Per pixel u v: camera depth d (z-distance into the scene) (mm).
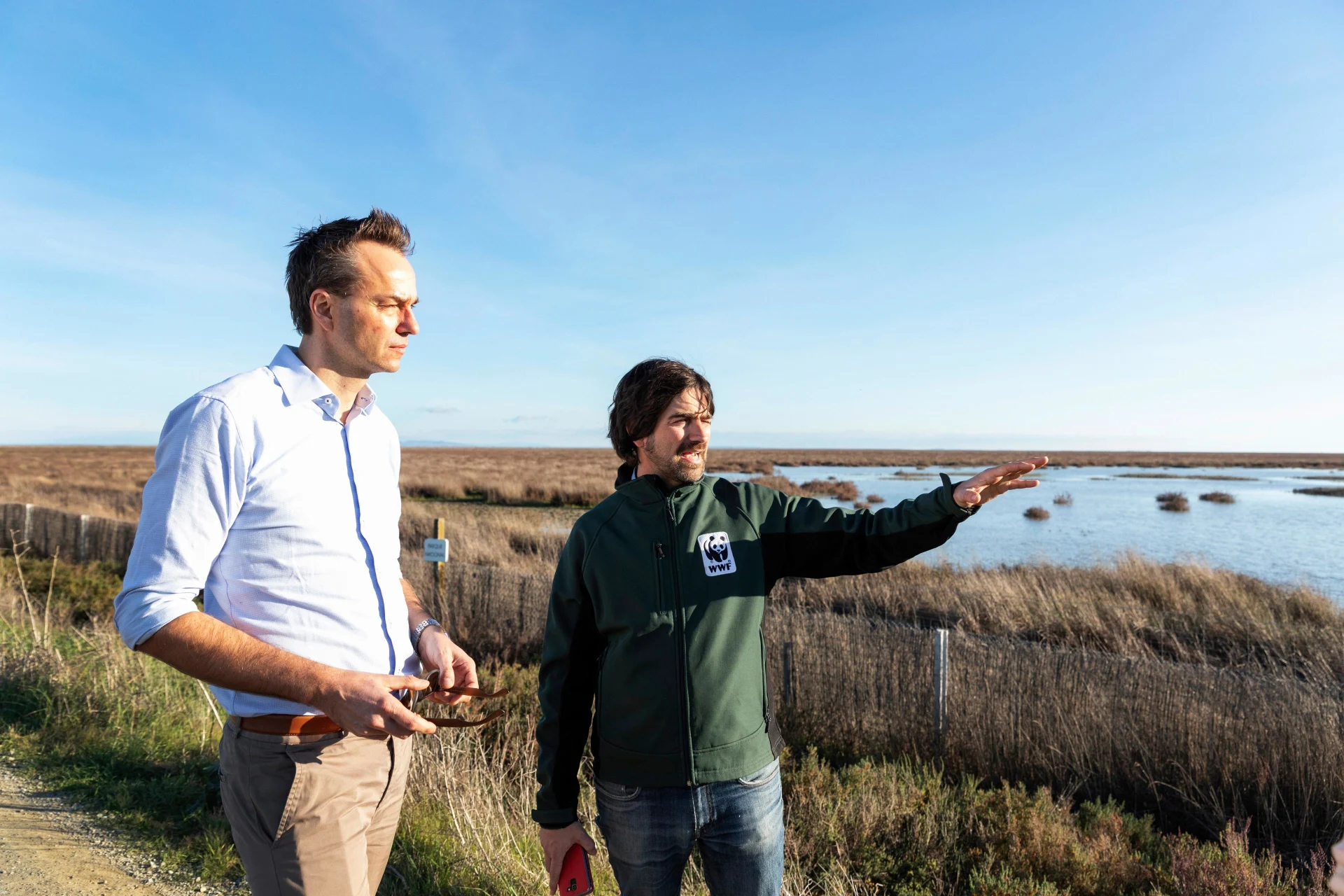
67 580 8898
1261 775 3875
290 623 1308
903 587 9469
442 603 7285
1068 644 7125
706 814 1464
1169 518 23562
